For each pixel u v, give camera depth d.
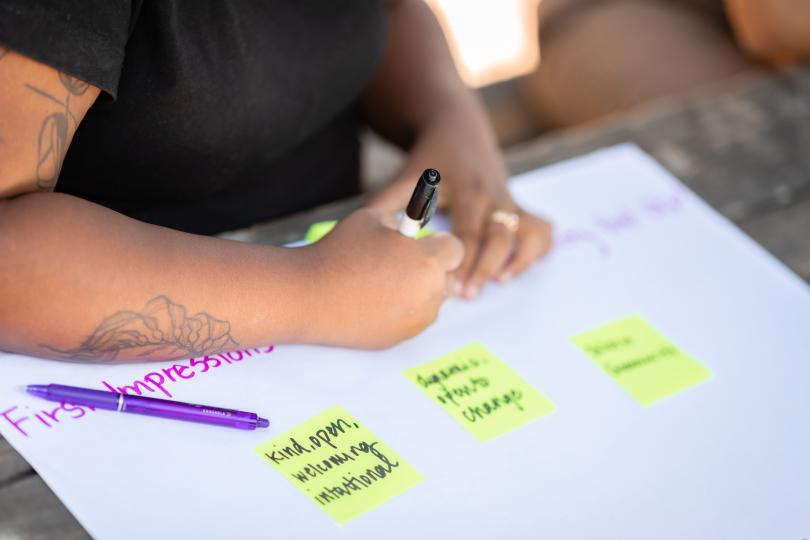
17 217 0.73
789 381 0.94
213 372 0.82
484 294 0.98
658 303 1.01
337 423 0.80
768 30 1.47
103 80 0.75
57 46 0.71
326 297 0.84
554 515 0.76
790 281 1.07
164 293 0.77
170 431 0.76
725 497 0.81
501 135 1.80
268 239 0.99
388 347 0.89
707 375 0.93
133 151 0.89
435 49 1.23
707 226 1.12
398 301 0.86
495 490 0.77
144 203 0.98
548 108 1.81
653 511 0.79
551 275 1.02
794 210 1.17
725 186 1.19
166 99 0.85
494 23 2.53
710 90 1.35
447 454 0.80
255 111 0.93
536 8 1.89
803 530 0.80
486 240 1.01
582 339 0.95
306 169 1.14
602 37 1.74
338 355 0.87
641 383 0.91
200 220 1.03
